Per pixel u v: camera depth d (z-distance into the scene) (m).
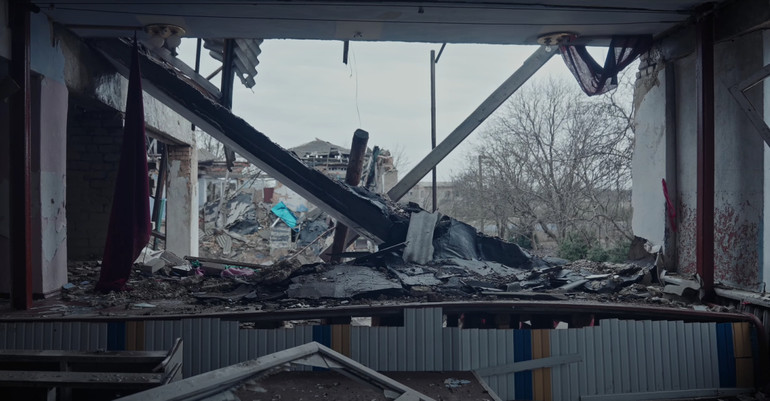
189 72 8.70
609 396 5.46
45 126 6.31
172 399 2.57
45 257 6.30
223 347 5.23
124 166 6.68
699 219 6.20
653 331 5.56
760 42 5.79
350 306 5.61
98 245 9.53
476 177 20.62
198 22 6.85
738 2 5.90
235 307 5.79
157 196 12.45
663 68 7.29
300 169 7.80
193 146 12.51
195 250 12.75
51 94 6.48
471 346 5.41
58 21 6.66
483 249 7.95
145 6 6.24
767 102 5.68
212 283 7.32
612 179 17.12
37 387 3.43
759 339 5.56
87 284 7.14
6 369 4.61
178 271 8.23
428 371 5.37
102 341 5.14
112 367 4.36
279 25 7.01
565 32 7.19
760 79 5.60
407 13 6.50
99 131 9.53
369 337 5.35
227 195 23.66
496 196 19.28
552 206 17.78
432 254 7.49
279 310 5.54
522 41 7.71
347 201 7.83
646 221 7.69
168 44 7.24
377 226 7.85
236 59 8.52
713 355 5.58
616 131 17.30
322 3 6.14
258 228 23.36
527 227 18.41
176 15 6.56
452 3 6.15
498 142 19.50
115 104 8.88
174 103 7.98
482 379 5.27
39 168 6.20
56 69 6.63
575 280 6.95
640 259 7.70
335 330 5.33
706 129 6.14
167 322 5.20
